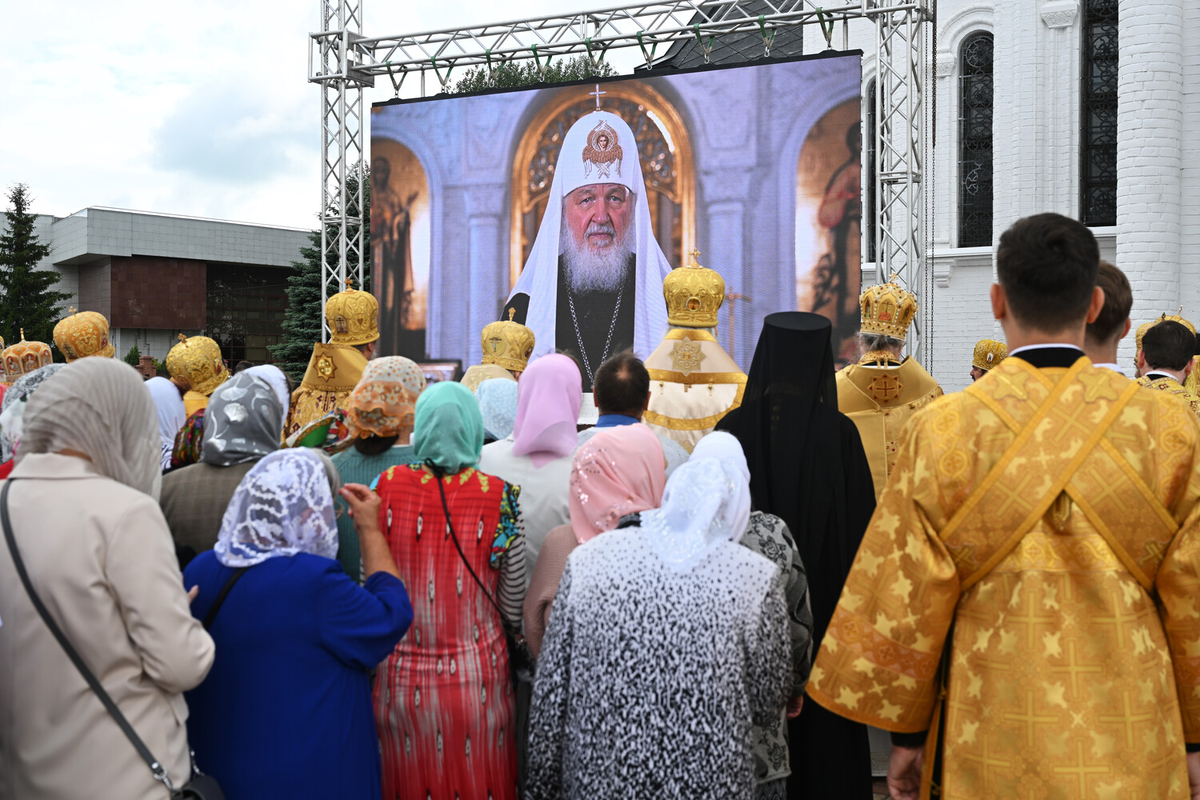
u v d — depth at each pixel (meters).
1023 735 1.58
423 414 2.41
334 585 1.99
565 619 1.96
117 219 32.91
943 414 1.73
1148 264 10.93
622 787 1.82
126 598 1.76
